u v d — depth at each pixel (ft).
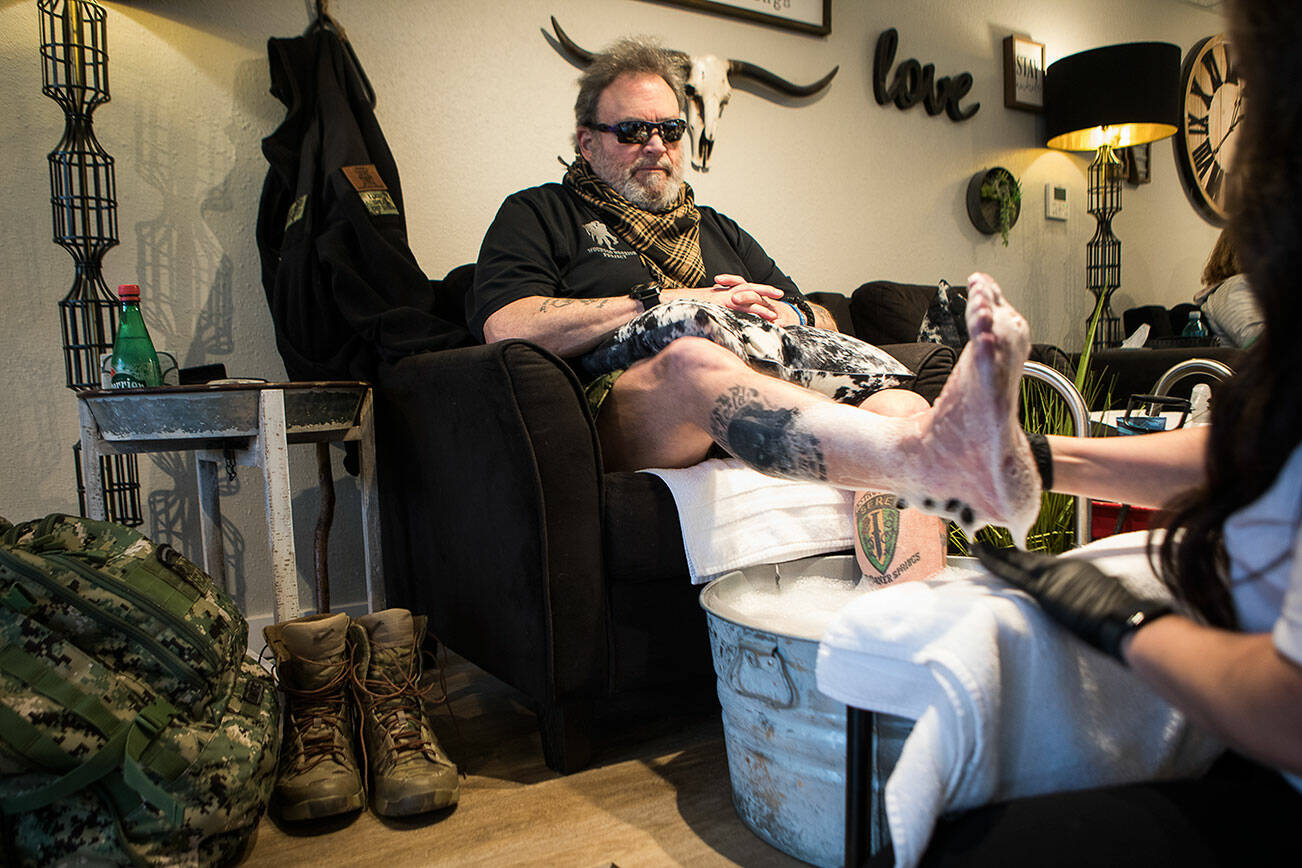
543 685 4.09
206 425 4.60
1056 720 1.71
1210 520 1.49
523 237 5.53
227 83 6.35
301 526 6.65
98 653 3.20
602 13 7.93
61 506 5.88
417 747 3.96
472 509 4.60
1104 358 8.46
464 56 7.25
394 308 5.66
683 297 4.89
